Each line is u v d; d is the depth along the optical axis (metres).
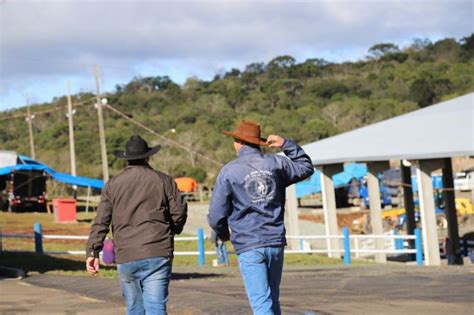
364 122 112.56
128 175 8.05
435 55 172.50
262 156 7.49
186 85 157.75
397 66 160.88
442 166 29.55
